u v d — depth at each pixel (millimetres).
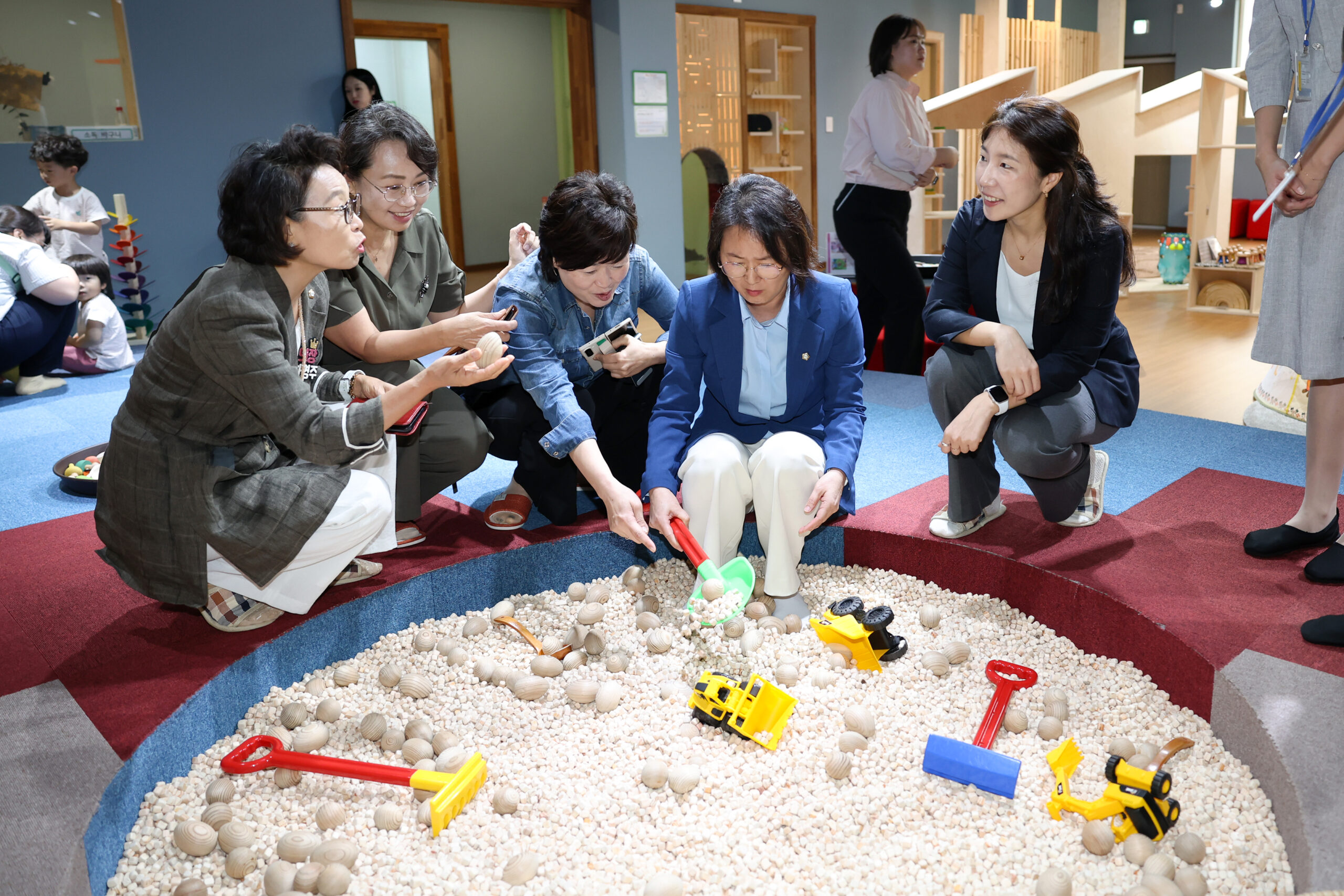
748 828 1483
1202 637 1696
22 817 1343
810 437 2191
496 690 1869
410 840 1482
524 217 10070
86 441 3445
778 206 1864
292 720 1729
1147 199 12977
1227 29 11781
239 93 5766
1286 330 1961
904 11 9125
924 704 1774
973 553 2127
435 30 8805
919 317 4746
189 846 1415
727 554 2146
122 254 5523
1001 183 1891
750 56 8305
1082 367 2008
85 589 2074
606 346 2219
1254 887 1306
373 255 2244
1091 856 1392
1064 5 10984
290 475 1785
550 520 2396
